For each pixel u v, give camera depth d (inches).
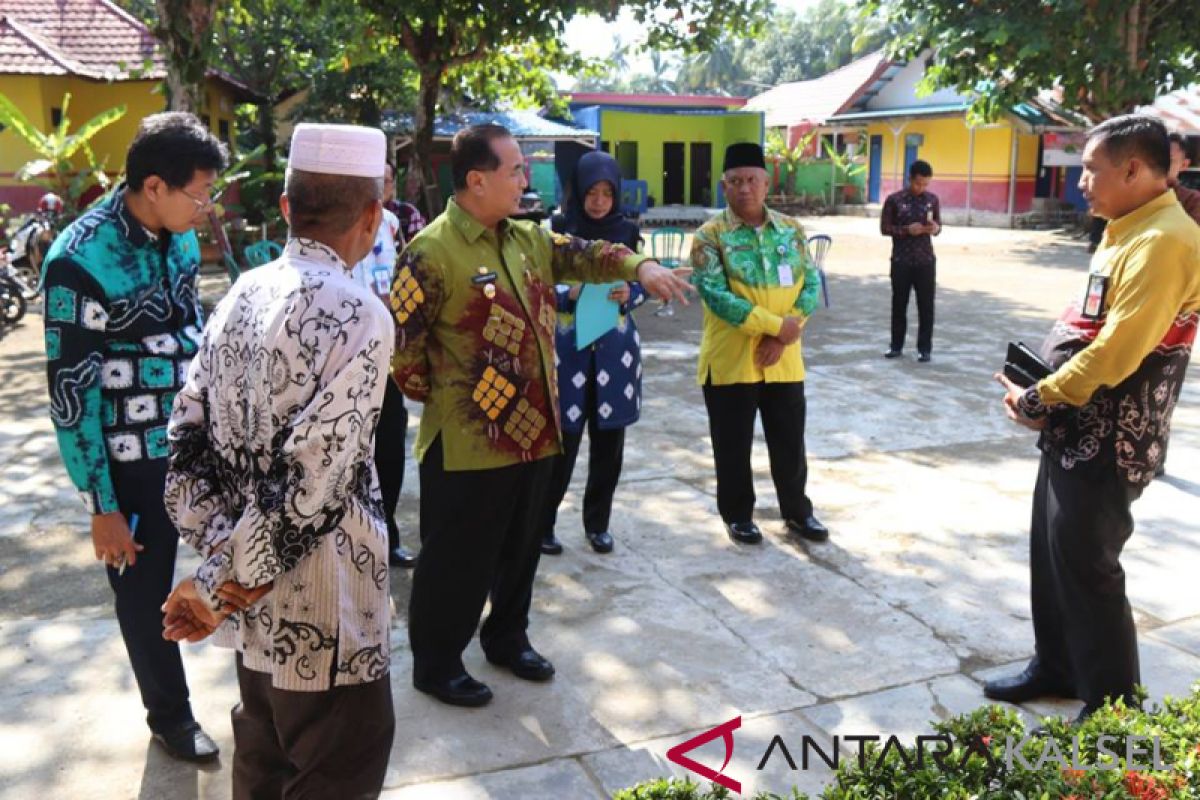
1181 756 84.5
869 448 240.7
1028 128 914.1
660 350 361.7
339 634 77.0
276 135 860.6
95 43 645.3
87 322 99.6
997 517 194.1
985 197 1024.9
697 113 1109.7
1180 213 106.8
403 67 780.0
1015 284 555.2
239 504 76.5
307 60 802.8
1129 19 587.2
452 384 120.6
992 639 144.9
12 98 603.8
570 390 165.5
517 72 647.8
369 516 78.8
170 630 74.7
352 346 71.5
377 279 167.2
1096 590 114.3
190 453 78.7
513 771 113.7
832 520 193.0
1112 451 110.1
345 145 74.5
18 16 653.3
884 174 1160.8
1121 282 106.8
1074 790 81.9
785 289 171.3
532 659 134.5
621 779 112.3
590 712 126.1
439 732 121.4
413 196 573.0
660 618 151.8
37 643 142.5
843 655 140.4
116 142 650.8
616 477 176.7
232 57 788.6
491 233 121.6
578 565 171.5
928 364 337.1
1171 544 179.2
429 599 125.9
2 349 360.5
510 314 120.3
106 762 114.7
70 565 169.9
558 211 177.5
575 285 159.9
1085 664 116.5
